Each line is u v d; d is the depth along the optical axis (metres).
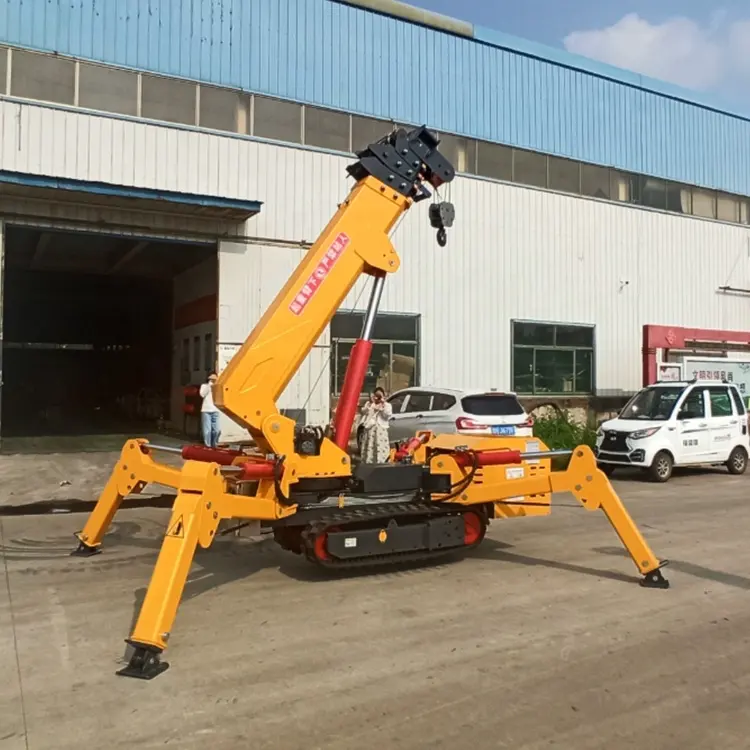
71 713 3.95
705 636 5.29
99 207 15.59
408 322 18.94
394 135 7.00
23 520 9.52
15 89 14.76
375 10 18.61
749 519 10.02
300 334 6.34
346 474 6.68
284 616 5.62
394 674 4.52
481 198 20.11
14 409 31.31
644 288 23.31
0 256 14.91
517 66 20.97
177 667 4.60
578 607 5.93
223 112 16.73
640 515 10.31
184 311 21.62
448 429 13.48
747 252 26.02
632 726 3.88
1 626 5.33
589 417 21.91
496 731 3.80
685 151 24.52
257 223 17.05
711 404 15.22
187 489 5.30
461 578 6.79
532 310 20.92
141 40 15.92
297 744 3.64
